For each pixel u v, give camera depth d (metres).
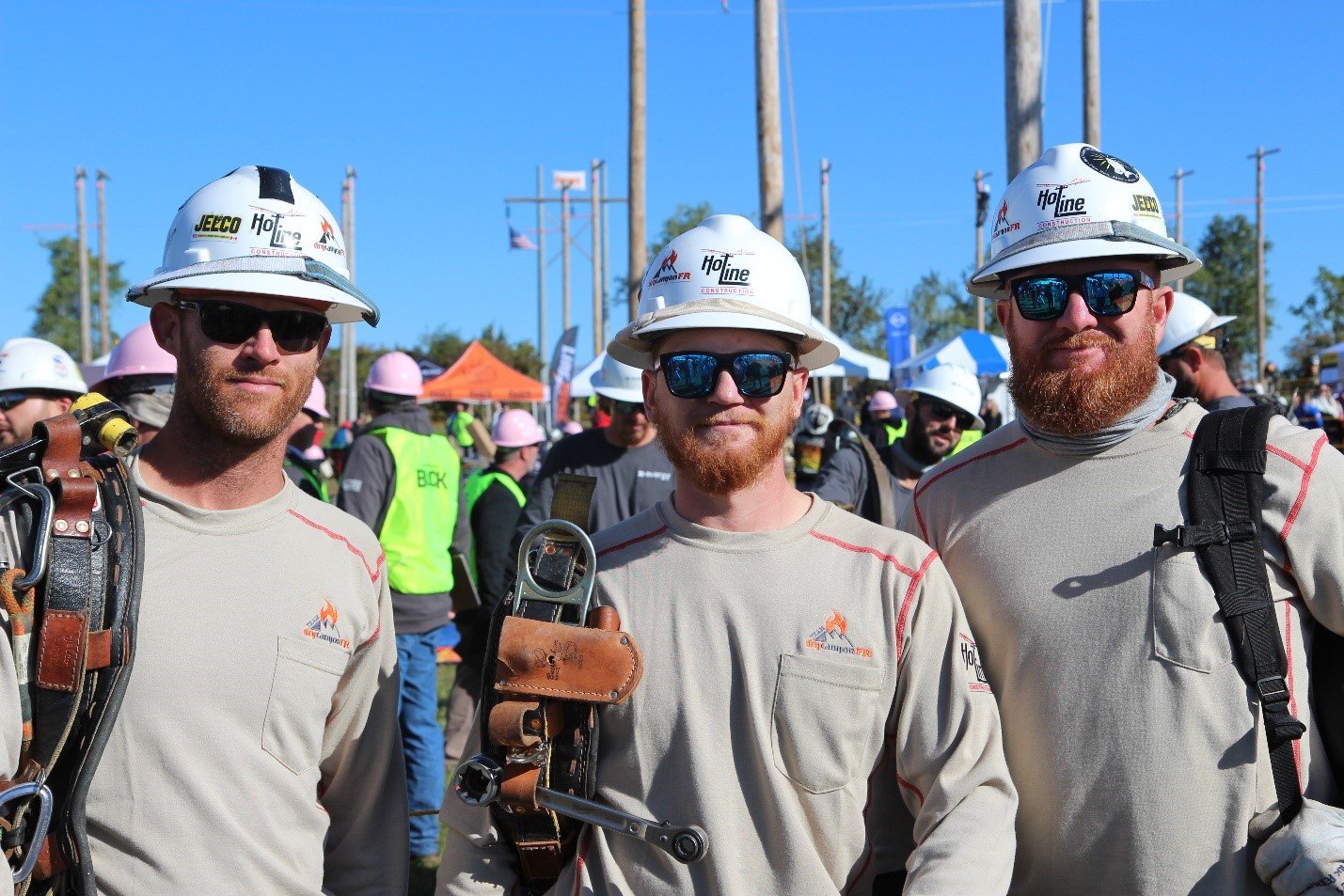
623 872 2.13
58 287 62.50
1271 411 2.37
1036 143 8.38
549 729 2.16
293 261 2.30
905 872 2.27
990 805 2.12
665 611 2.21
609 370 5.52
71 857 1.99
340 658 2.36
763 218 10.69
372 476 5.15
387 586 2.53
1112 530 2.35
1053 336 2.44
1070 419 2.39
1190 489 2.32
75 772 2.00
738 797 2.13
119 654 2.03
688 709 2.15
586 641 2.14
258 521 2.32
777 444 2.25
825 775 2.12
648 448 5.55
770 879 2.11
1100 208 2.45
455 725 6.04
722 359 2.20
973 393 5.48
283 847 2.25
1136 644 2.27
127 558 2.09
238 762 2.19
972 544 2.50
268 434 2.27
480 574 5.69
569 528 2.23
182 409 2.29
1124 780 2.24
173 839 2.12
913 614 2.20
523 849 2.20
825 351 2.49
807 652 2.15
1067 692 2.31
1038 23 8.41
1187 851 2.21
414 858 5.34
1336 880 2.03
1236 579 2.24
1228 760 2.21
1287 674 2.24
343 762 2.47
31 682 1.97
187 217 2.35
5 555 1.98
